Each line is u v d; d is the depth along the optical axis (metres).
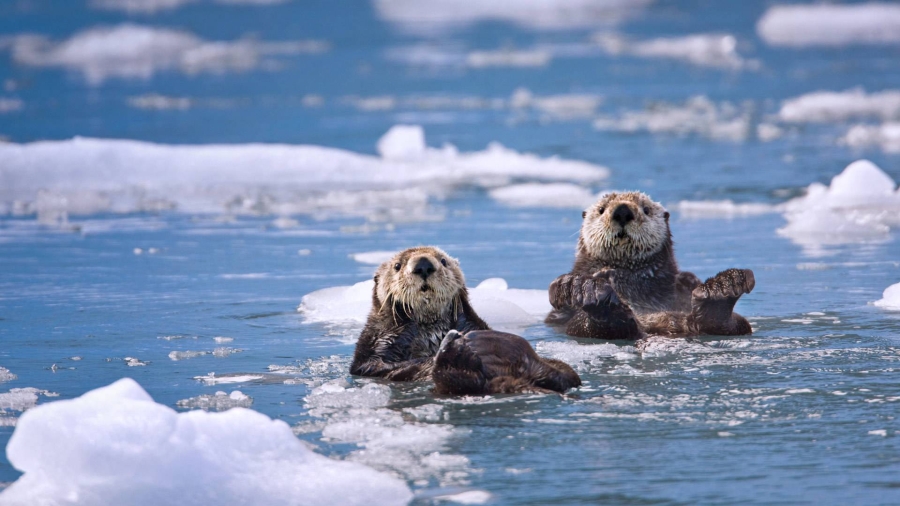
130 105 45.84
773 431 8.86
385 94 49.47
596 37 69.25
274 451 8.10
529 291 16.47
